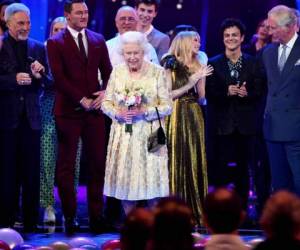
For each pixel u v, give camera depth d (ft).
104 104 65.51
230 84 71.61
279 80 68.95
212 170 79.82
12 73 68.44
